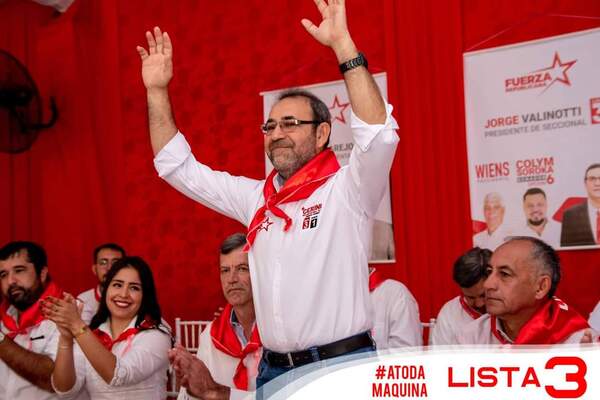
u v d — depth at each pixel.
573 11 4.24
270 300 2.02
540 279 2.37
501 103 4.43
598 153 4.10
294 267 1.99
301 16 5.36
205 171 2.35
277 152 2.06
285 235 2.02
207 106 5.77
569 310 2.39
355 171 1.95
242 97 5.60
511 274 2.38
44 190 6.41
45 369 3.14
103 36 6.29
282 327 2.00
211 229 5.68
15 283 3.59
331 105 5.09
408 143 4.77
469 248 4.52
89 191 6.22
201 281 5.70
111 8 6.24
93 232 6.19
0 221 6.55
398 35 4.85
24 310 3.62
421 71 4.75
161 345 3.08
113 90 6.21
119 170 6.15
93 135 6.24
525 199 4.32
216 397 2.00
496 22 4.51
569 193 4.18
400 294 3.53
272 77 5.45
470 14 4.61
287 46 5.40
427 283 4.66
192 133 5.82
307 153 2.06
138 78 6.10
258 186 2.29
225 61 5.70
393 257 4.77
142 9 6.12
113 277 3.15
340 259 1.99
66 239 6.30
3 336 3.20
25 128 5.96
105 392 2.99
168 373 4.81
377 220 4.84
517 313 2.43
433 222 4.66
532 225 4.29
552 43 4.26
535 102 4.31
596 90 4.12
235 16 5.67
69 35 6.30
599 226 4.09
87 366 3.04
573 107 4.18
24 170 6.53
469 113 4.54
